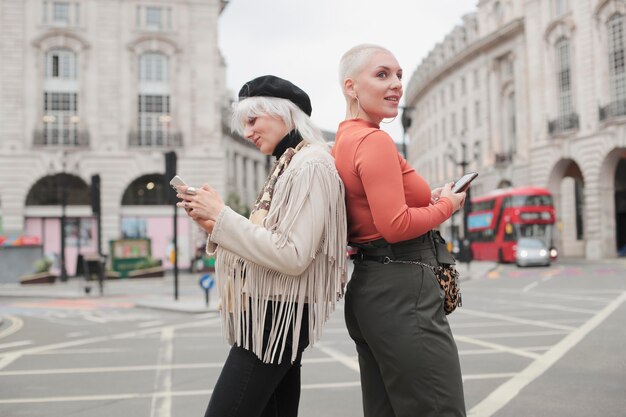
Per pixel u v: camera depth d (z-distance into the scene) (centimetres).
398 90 258
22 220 4084
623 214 4734
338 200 241
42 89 4169
